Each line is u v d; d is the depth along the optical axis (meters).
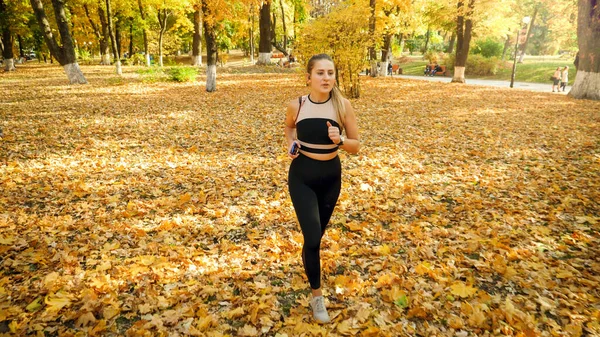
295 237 3.98
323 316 2.71
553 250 3.76
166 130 9.10
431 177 6.02
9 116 10.25
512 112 11.89
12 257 3.53
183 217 4.45
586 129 9.35
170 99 13.39
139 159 6.89
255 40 51.38
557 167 6.43
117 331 2.57
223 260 3.52
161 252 3.66
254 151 7.46
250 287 3.10
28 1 27.17
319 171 2.59
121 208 4.74
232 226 4.26
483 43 35.00
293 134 2.90
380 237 4.03
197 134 8.77
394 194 5.26
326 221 2.86
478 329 2.65
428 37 47.66
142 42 41.88
